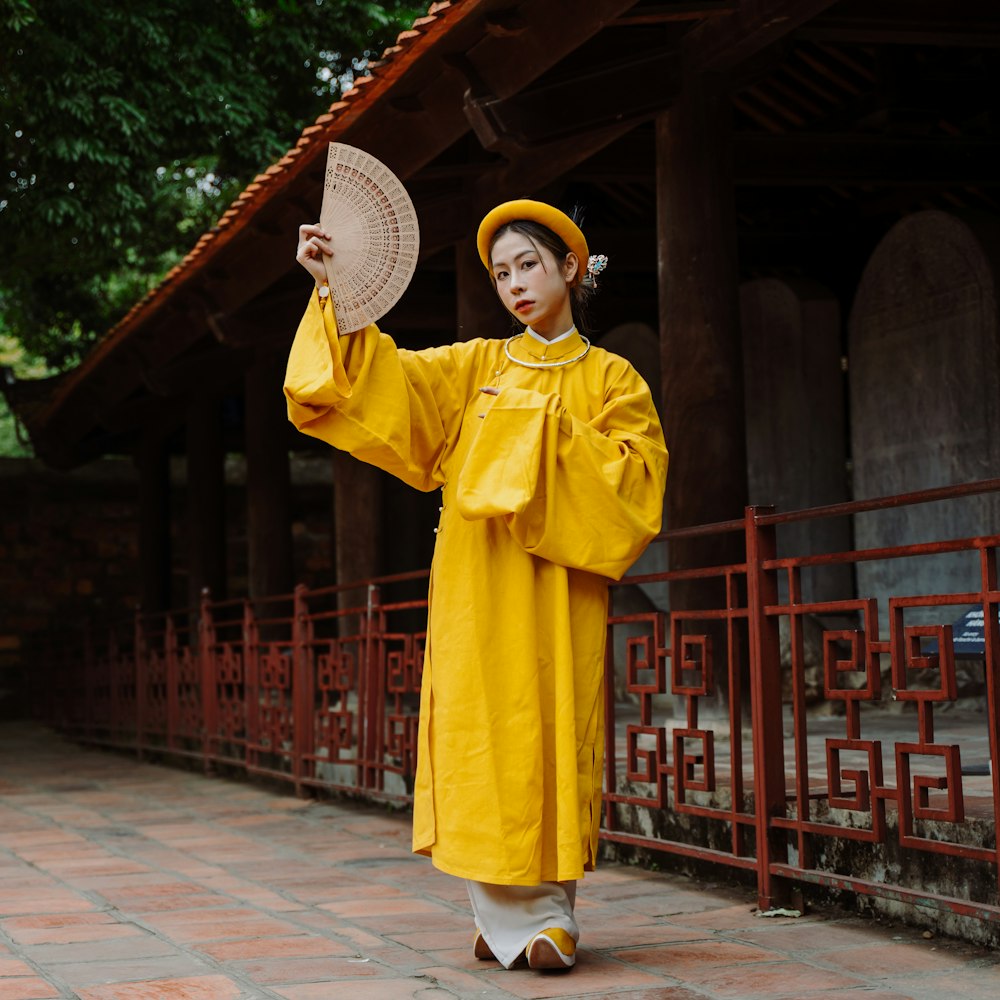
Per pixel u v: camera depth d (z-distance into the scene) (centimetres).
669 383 634
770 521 392
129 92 1098
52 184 1093
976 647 421
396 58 600
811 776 490
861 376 859
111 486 1572
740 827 408
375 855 527
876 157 774
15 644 1539
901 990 300
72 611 1561
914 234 806
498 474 308
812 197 1023
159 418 1340
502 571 319
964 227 764
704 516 620
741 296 964
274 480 1071
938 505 792
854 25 604
